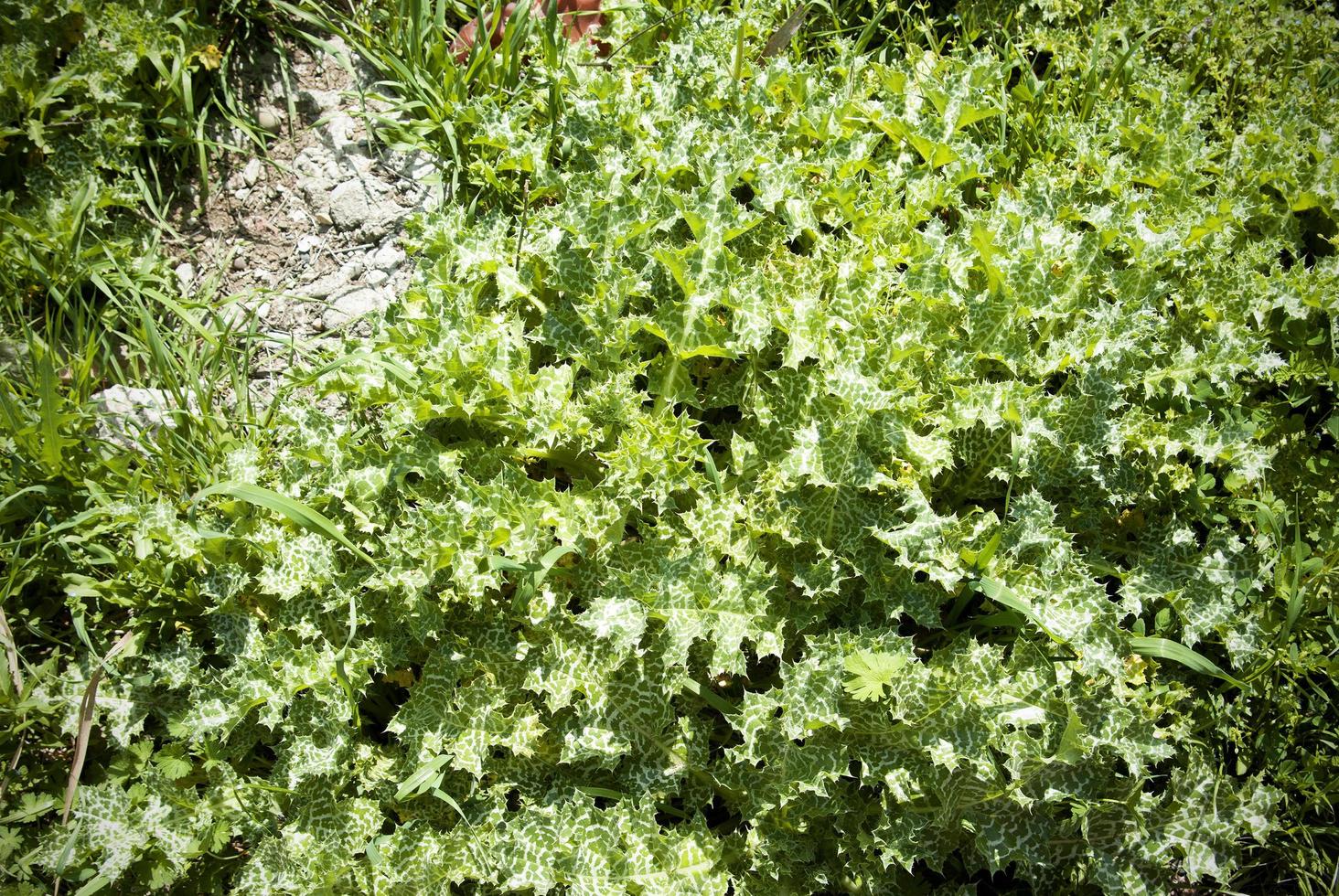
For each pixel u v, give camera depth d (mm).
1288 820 2234
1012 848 1981
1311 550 2439
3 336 2607
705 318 2256
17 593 2367
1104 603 2121
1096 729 2018
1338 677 2270
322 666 2084
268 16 3057
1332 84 3098
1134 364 2398
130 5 2785
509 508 2129
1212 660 2359
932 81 2764
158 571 2264
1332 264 2701
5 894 2031
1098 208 2615
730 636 2012
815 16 3193
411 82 2969
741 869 2018
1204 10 3125
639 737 2043
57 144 2740
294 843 1996
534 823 1945
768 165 2561
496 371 2246
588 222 2467
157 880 2023
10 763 2201
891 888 2025
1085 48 3119
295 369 2467
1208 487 2461
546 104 2879
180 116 2906
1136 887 1990
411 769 2045
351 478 2238
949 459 2172
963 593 2180
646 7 3070
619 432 2289
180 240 2891
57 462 2420
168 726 2129
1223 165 2953
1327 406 2725
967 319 2363
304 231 2932
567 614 2016
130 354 2686
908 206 2562
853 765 2170
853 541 2164
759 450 2287
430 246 2514
